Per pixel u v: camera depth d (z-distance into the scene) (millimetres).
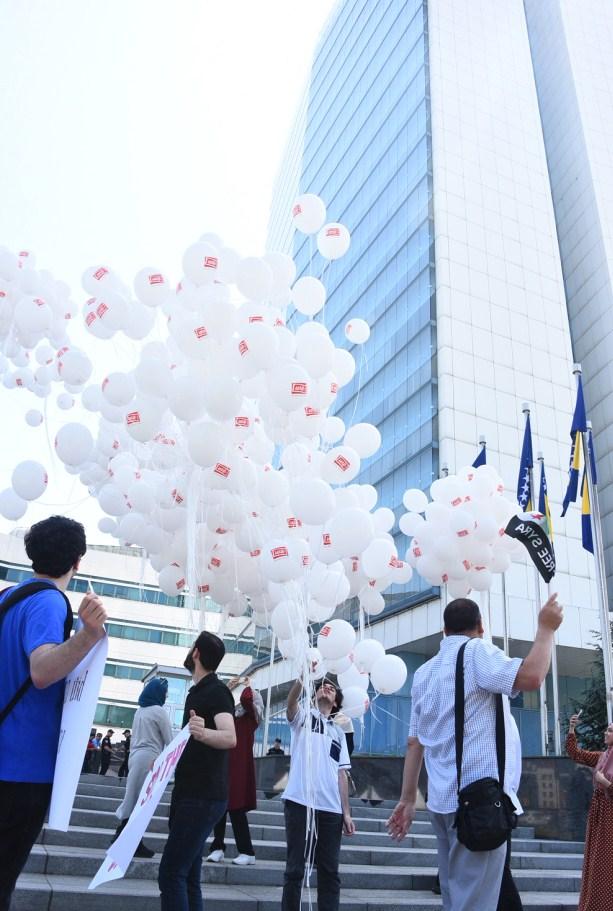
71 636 2436
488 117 41219
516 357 34781
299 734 4926
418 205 38250
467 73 42031
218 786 3916
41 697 2422
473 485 7609
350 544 6008
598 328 43125
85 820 7055
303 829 4570
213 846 6531
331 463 6312
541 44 55688
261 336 5672
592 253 45062
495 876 3012
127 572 53438
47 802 2381
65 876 5473
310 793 4590
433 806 3203
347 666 6496
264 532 6645
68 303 7012
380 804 11750
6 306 6441
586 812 10219
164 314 6742
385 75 46406
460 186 37844
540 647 3141
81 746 2295
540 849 9555
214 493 6602
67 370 6484
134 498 6695
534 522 3498
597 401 42000
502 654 3268
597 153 47969
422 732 3424
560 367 36094
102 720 49312
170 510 6781
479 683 3234
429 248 36156
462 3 44375
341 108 53594
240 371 5855
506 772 3189
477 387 32875
